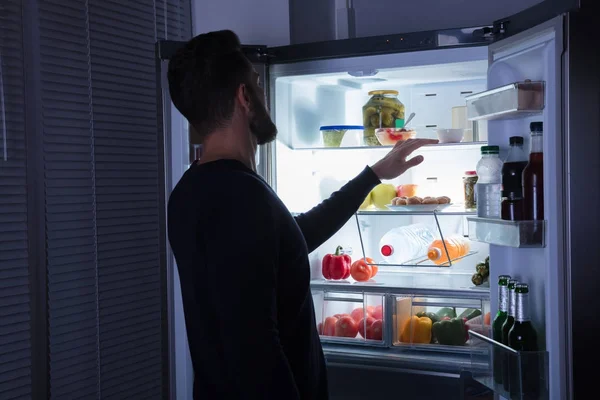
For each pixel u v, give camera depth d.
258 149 2.07
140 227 2.60
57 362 2.28
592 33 1.40
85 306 2.39
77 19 2.34
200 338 1.03
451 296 2.08
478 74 2.12
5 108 2.10
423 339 2.17
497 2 2.30
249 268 0.96
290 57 2.06
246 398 0.95
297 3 2.40
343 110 2.44
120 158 2.51
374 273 2.34
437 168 2.42
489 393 1.81
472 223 1.75
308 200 2.37
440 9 2.38
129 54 2.53
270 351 0.96
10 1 2.11
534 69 1.59
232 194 0.99
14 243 2.13
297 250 1.06
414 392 2.02
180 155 1.92
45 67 2.23
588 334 1.43
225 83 1.09
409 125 2.36
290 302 1.06
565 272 1.43
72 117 2.32
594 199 1.42
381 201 2.34
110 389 2.47
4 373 2.10
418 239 2.34
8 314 2.10
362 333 2.25
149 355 2.63
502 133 1.80
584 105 1.41
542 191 1.50
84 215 2.38
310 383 1.10
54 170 2.27
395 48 1.95
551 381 1.48
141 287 2.60
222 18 2.70
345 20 2.50
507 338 1.61
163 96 1.89
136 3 2.54
